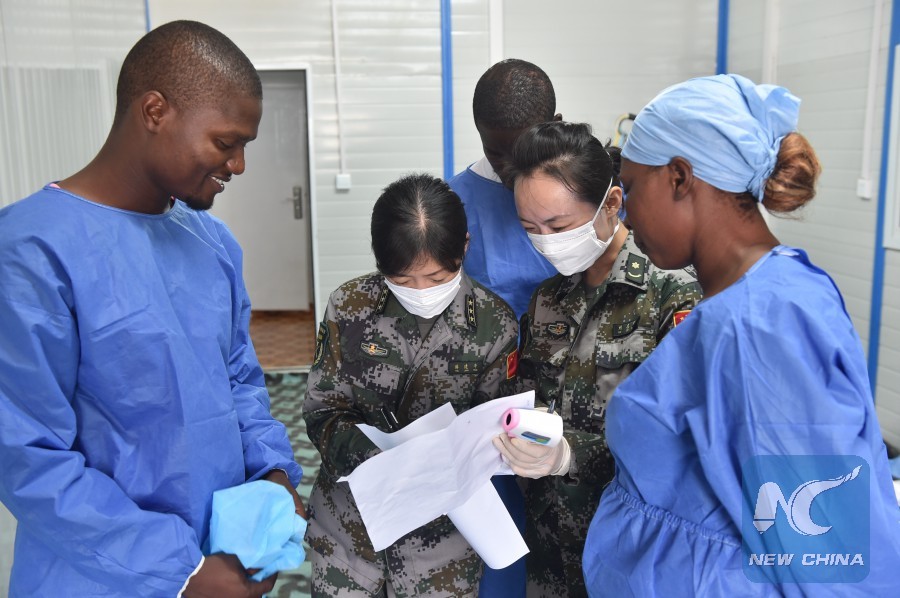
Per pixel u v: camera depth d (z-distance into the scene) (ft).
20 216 3.43
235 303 4.50
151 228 3.83
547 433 3.86
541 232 4.38
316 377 4.79
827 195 13.43
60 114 8.14
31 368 3.30
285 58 16.69
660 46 17.08
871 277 12.17
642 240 3.38
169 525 3.57
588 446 4.27
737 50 16.62
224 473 3.98
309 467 11.66
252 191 20.08
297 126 19.67
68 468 3.38
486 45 16.87
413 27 16.66
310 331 20.08
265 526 3.76
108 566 3.45
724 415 2.85
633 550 3.24
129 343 3.55
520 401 4.00
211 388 3.92
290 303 20.86
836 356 2.69
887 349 11.87
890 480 2.91
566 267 4.47
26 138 7.06
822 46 13.37
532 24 16.85
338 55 16.65
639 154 3.20
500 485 5.15
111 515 3.43
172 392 3.67
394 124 17.04
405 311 4.67
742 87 3.06
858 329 12.63
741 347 2.78
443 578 4.67
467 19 16.74
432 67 16.84
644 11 16.93
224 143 3.60
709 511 3.00
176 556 3.54
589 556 3.45
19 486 3.33
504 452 4.09
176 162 3.57
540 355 4.88
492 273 6.30
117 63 11.41
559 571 4.78
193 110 3.49
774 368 2.72
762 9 15.40
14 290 3.28
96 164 3.71
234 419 4.09
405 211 4.15
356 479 3.79
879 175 11.84
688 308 4.20
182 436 3.71
